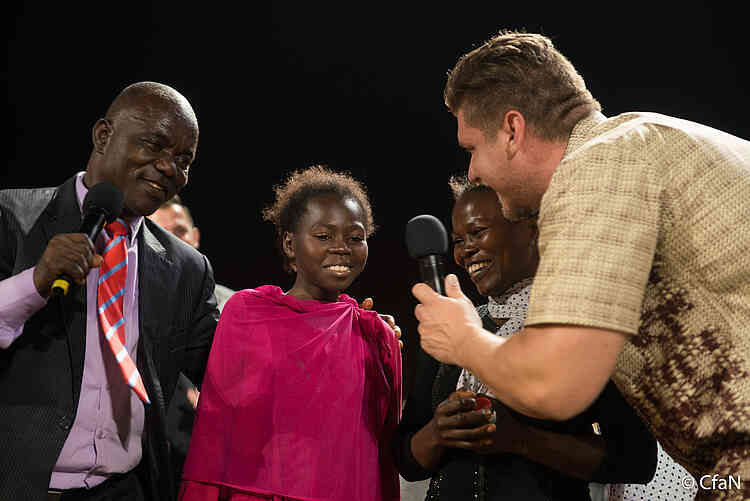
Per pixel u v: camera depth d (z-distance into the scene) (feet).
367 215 6.75
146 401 5.01
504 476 4.85
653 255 3.63
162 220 10.50
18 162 19.11
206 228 20.01
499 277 5.38
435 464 5.13
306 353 6.06
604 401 4.85
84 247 4.73
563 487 4.85
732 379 3.54
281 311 6.24
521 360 3.57
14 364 5.14
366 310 6.63
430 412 5.47
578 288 3.48
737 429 3.47
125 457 5.49
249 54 19.53
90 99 19.15
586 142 3.86
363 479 5.93
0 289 4.80
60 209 5.47
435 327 4.09
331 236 6.36
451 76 4.32
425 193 19.95
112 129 5.55
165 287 5.89
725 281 3.60
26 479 4.99
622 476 4.80
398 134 19.94
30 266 5.22
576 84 4.14
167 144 5.50
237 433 5.88
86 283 5.45
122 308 5.41
